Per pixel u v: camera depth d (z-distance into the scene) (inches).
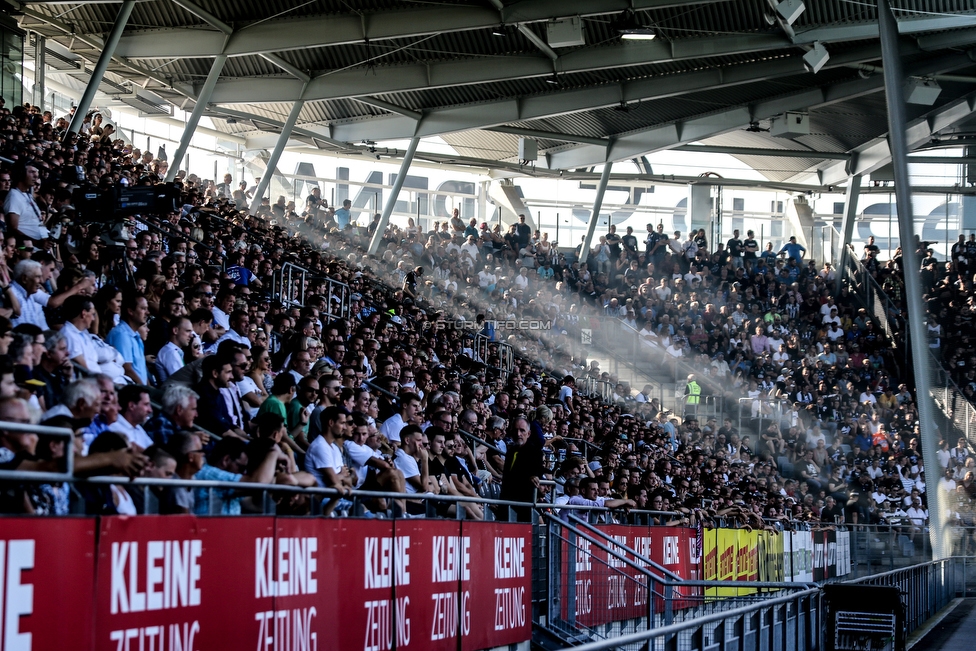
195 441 270.4
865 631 507.5
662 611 504.4
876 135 1542.8
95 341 332.5
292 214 1191.6
